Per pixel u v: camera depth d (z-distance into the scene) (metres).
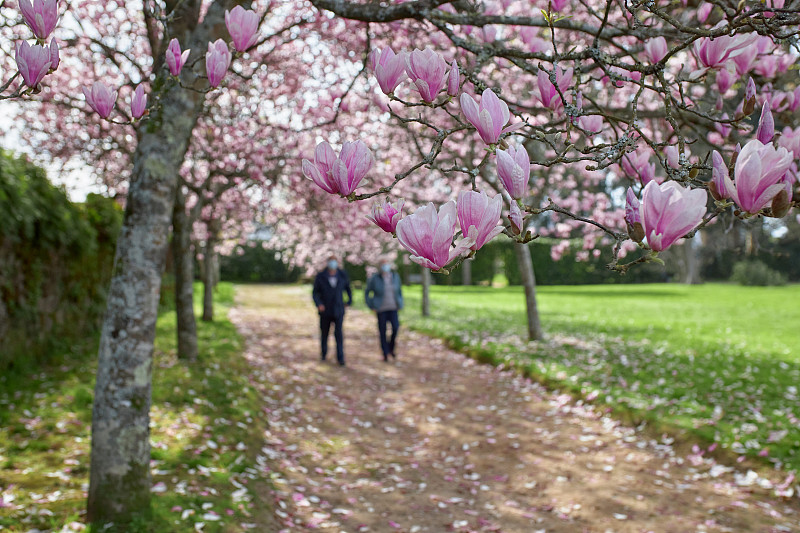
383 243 16.92
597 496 4.24
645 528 3.71
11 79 1.24
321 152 1.01
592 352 9.49
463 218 0.86
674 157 1.23
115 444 3.14
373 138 8.77
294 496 4.05
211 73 1.52
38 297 6.95
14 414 4.93
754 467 4.52
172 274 16.72
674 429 5.38
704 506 4.02
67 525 3.03
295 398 7.05
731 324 13.19
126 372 3.18
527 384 7.84
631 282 34.94
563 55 1.37
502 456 5.22
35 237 6.87
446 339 11.71
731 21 1.14
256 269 37.28
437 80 1.12
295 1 6.87
